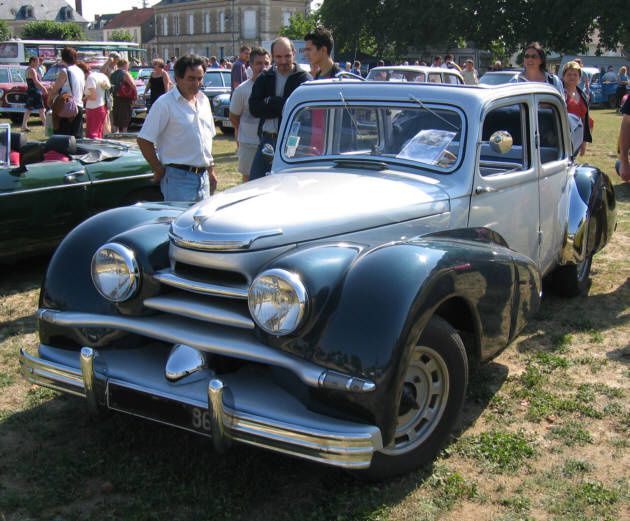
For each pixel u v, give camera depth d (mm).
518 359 4578
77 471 3303
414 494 3109
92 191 6453
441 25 45656
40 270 6629
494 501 3094
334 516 2963
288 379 2988
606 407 3936
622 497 3127
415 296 2881
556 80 6484
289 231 3184
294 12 88938
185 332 3125
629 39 43562
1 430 3707
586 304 5590
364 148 4172
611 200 5727
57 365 3365
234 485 3184
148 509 3025
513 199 4277
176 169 5406
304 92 4410
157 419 3098
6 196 5863
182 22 96625
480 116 3881
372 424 2803
